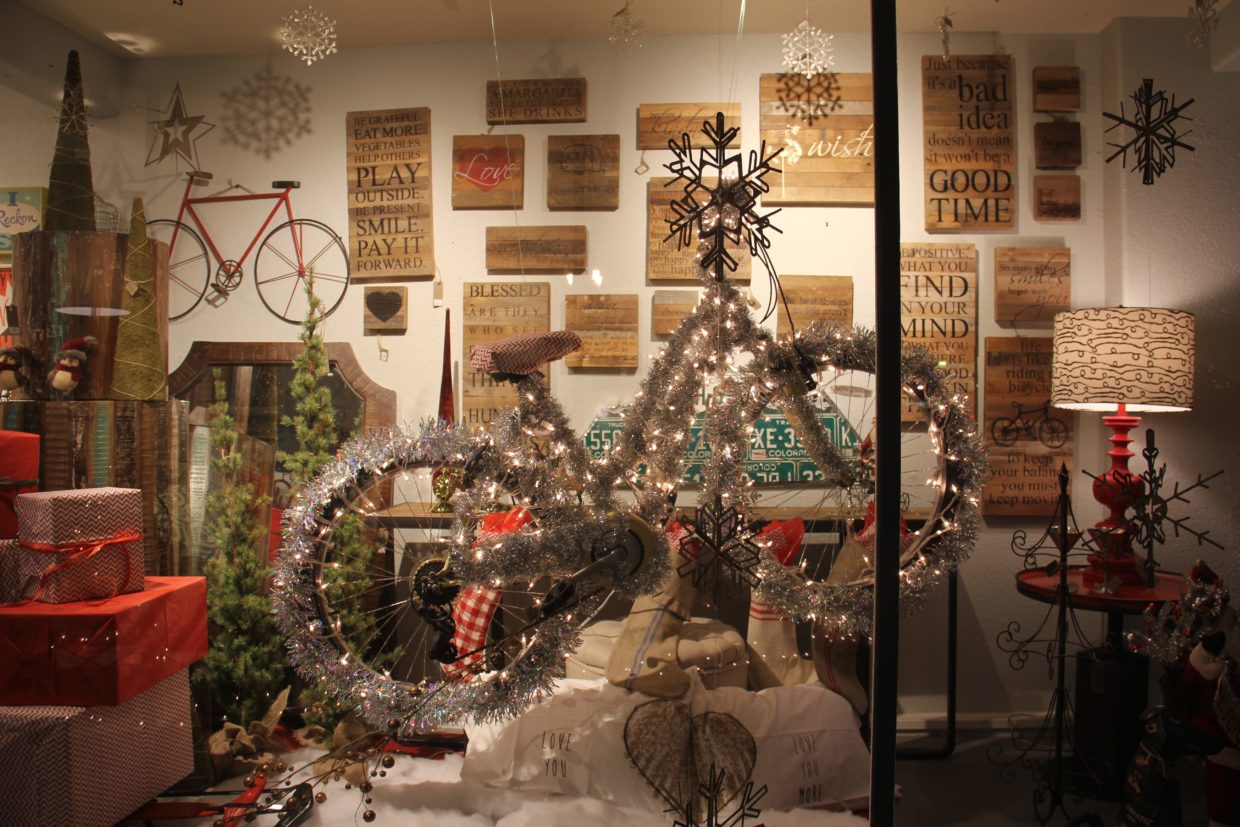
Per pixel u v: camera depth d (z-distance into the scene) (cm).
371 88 262
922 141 256
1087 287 259
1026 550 261
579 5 249
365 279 266
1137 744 212
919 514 250
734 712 209
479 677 209
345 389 267
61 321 221
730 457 203
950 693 244
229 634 237
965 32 256
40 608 189
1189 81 248
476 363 203
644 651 217
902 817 202
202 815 202
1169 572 247
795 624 234
